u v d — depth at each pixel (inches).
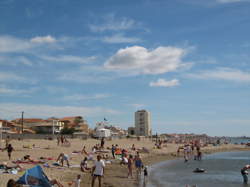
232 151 3636.8
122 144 3004.4
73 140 2955.2
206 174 1354.6
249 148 4033.0
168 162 1950.1
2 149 1508.4
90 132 5059.1
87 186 818.8
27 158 1168.8
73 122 5088.6
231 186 1029.2
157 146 2842.0
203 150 3430.1
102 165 715.4
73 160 1364.4
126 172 1235.2
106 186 862.5
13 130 4065.0
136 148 2578.7
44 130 4475.9
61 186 663.8
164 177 1206.3
